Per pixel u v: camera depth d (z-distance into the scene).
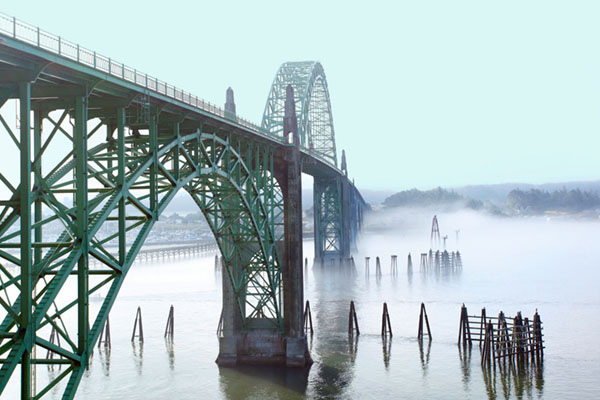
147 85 30.78
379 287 106.75
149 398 45.72
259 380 49.84
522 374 51.12
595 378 49.59
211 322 74.56
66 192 28.02
